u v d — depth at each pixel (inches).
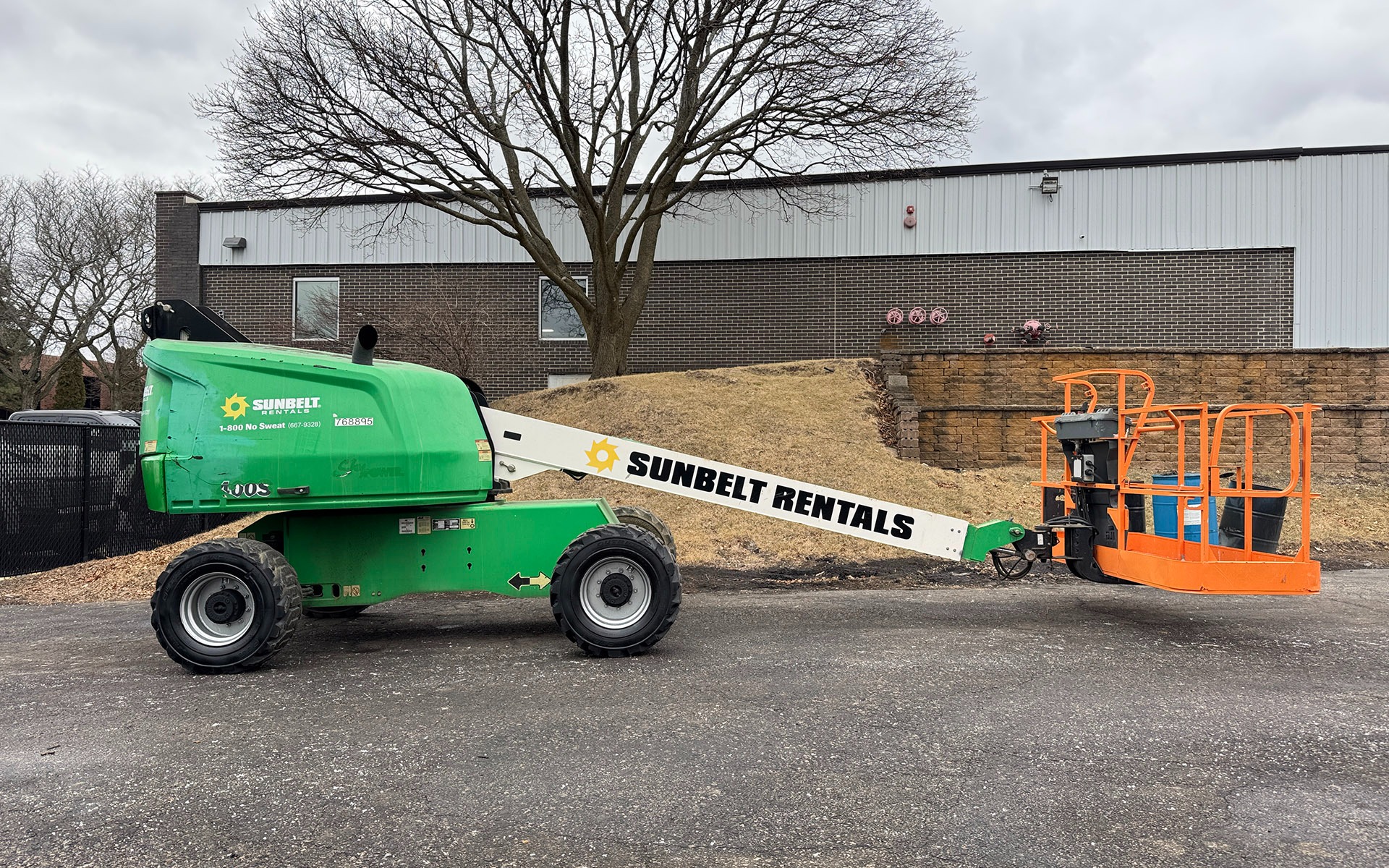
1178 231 665.6
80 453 408.8
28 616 305.6
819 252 706.8
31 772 153.5
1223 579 233.3
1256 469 508.4
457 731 173.0
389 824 132.0
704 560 375.6
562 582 227.9
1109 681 205.0
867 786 145.0
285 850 124.0
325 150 565.9
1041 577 350.3
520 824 131.7
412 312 722.2
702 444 473.1
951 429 534.9
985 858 120.6
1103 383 524.7
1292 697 193.0
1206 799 139.6
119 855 122.8
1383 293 645.3
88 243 1291.8
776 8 557.9
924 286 694.5
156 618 217.9
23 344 1278.3
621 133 607.2
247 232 776.9
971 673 211.6
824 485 442.6
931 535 270.5
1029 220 681.0
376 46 536.1
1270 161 655.8
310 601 238.4
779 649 237.0
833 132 591.8
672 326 727.7
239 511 224.2
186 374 226.7
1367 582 337.1
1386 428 506.9
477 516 240.5
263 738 169.9
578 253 740.0
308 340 768.3
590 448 262.4
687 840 126.3
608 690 199.3
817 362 595.8
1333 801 139.3
